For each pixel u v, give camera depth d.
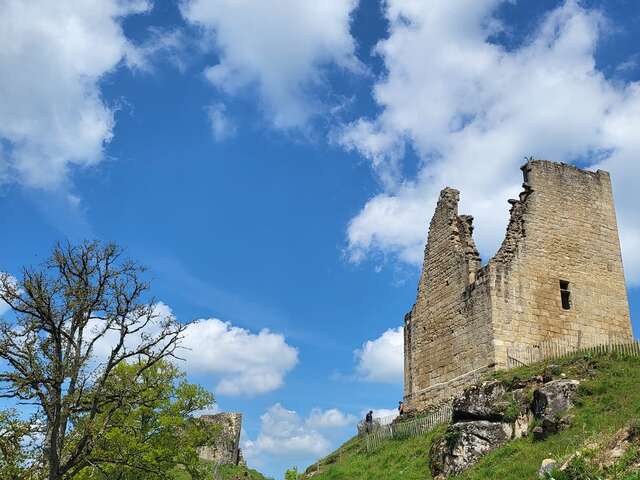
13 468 18.97
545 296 30.34
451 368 31.12
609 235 33.03
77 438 21.14
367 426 33.06
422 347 33.75
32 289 19.66
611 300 31.83
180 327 21.61
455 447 22.14
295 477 30.95
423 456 24.47
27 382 18.75
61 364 19.41
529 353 28.44
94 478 23.66
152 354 21.22
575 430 19.42
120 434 23.52
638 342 24.03
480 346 29.39
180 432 27.84
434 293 33.69
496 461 20.22
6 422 19.16
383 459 26.22
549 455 18.47
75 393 19.77
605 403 20.30
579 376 22.72
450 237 33.31
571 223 32.22
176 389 28.20
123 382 21.12
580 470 14.90
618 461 14.52
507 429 21.81
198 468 29.30
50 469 18.42
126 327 20.67
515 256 30.38
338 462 29.64
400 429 28.94
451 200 34.53
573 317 30.58
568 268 31.34
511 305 29.48
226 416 48.91
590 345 29.56
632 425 15.55
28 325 19.67
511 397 22.73
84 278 20.69
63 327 20.52
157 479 24.16
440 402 31.25
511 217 31.58
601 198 33.56
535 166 32.38
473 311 30.34
